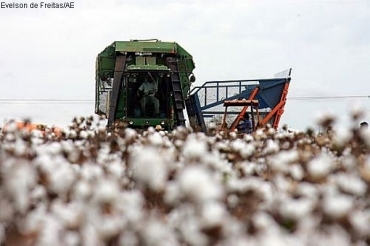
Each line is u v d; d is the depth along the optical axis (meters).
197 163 13.25
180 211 10.29
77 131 26.69
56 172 12.34
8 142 21.12
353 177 12.51
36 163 13.23
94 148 19.83
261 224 9.40
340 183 11.97
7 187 10.74
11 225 10.55
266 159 18.14
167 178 11.95
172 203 10.60
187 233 9.24
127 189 13.16
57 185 11.99
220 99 73.25
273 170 14.96
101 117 29.16
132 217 9.41
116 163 15.17
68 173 12.44
